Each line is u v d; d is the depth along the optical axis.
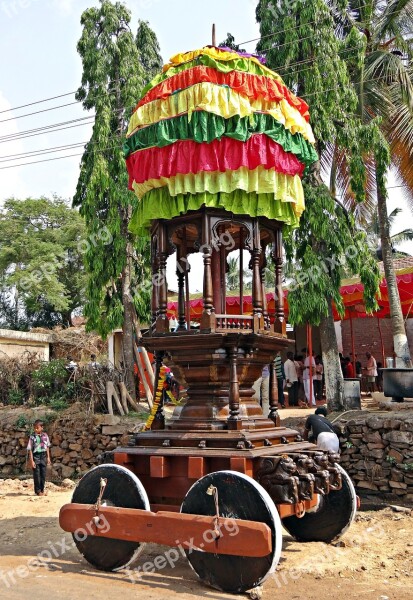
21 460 16.16
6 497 12.55
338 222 13.55
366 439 11.91
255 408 7.37
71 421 15.40
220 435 6.66
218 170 6.95
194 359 7.08
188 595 5.89
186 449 6.67
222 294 8.07
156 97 7.28
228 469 6.41
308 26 13.58
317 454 6.79
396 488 11.38
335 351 14.14
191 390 7.34
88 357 20.42
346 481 7.64
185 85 7.12
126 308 16.41
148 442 7.20
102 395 16.06
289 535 8.32
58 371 17.08
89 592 6.02
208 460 6.52
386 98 15.77
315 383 19.27
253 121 7.05
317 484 6.57
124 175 15.59
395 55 15.95
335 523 7.70
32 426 15.88
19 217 34.19
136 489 6.63
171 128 7.13
